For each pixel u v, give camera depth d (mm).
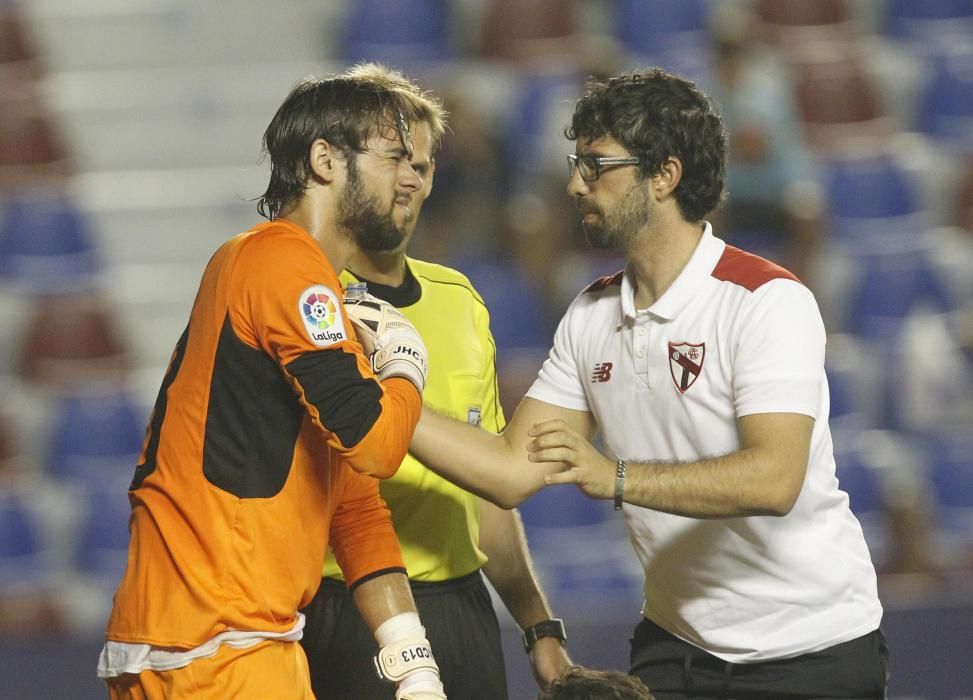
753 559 11023
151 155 32688
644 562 11578
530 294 28547
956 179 31656
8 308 30453
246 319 9562
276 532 9625
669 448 11172
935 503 26656
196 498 9578
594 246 11242
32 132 32156
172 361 10000
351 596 11484
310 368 9367
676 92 10930
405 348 10008
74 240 30969
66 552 27516
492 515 12539
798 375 10469
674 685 11492
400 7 33750
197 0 34000
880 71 33344
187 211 31719
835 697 11031
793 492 10328
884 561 24891
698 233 11117
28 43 33625
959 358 28312
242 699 9500
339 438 9398
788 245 28219
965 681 18406
